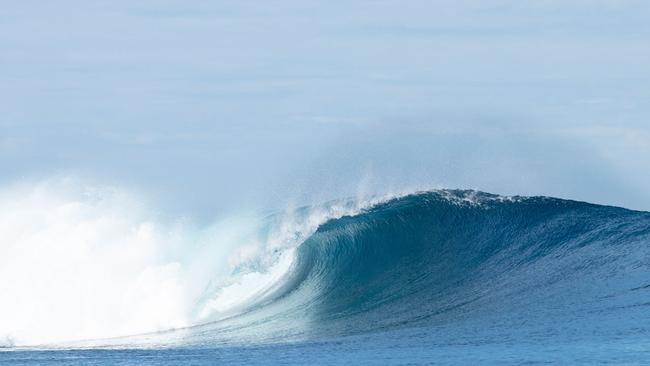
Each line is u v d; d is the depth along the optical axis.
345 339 81.62
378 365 69.00
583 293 90.94
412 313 90.88
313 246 109.25
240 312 98.12
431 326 84.56
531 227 111.81
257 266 107.19
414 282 102.81
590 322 79.75
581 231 109.62
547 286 95.12
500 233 111.06
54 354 78.25
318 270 106.44
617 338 73.38
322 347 78.19
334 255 108.56
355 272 106.50
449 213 114.06
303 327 88.44
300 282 104.31
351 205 114.81
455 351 72.69
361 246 109.44
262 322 92.12
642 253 101.81
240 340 84.06
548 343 73.31
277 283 105.19
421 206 114.75
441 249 109.56
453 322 85.44
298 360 72.69
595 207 115.75
